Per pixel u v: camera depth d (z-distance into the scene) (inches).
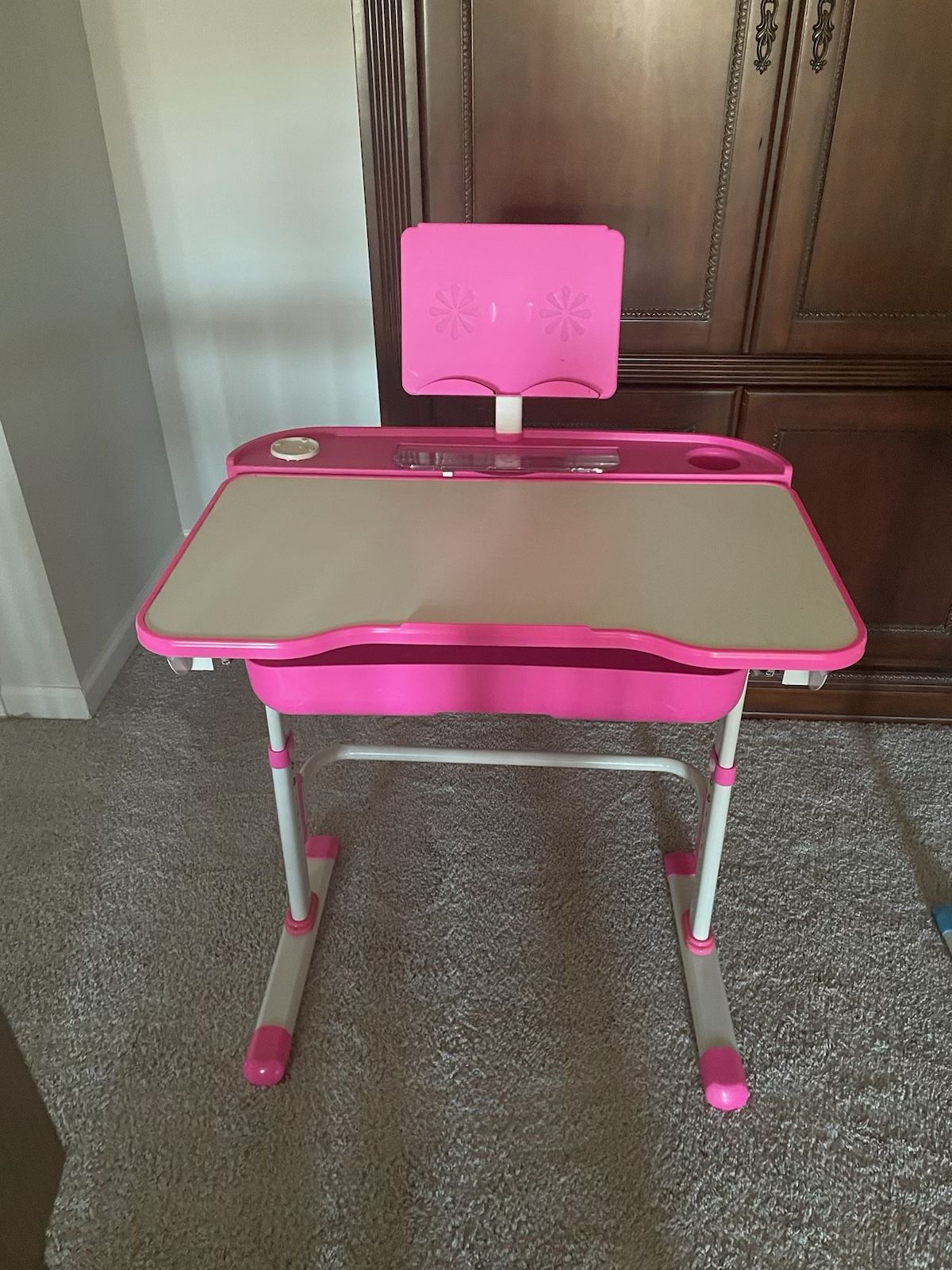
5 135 64.4
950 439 66.1
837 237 59.6
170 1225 46.2
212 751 75.5
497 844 67.0
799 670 36.9
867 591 73.2
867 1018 55.7
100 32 73.2
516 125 56.7
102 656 82.0
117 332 81.7
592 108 56.1
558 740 76.5
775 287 61.2
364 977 57.7
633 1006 56.2
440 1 53.3
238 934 60.5
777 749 75.7
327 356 86.7
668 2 52.9
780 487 48.6
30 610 74.1
